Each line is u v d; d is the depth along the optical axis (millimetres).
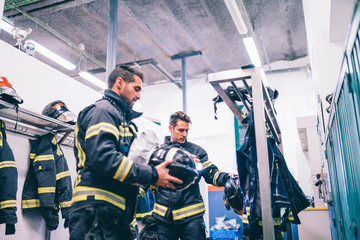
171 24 8297
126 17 7977
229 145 10492
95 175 1474
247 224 2152
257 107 2170
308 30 5586
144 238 2549
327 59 4004
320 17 4109
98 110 1514
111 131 1454
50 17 7902
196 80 11414
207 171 2738
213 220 8305
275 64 10594
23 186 3115
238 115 2988
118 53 9859
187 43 9258
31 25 8227
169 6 7527
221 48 9523
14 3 7105
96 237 1370
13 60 3547
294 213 2201
